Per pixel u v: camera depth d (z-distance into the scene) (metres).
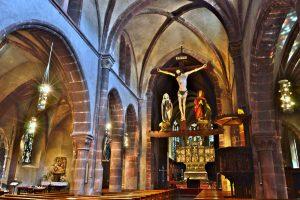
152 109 23.73
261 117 10.77
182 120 21.56
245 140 11.84
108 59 15.07
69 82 13.15
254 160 10.77
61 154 26.61
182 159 32.38
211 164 31.41
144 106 22.64
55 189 23.61
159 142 26.89
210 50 21.06
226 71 20.06
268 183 10.09
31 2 9.48
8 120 21.81
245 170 10.80
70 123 27.11
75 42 12.42
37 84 20.67
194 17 19.08
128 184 20.33
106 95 14.68
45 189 21.70
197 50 22.62
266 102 10.87
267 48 10.38
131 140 21.17
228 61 19.11
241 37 13.45
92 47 14.16
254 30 10.00
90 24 14.20
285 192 10.09
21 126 22.95
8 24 8.41
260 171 10.39
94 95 14.16
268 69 10.86
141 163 21.47
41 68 18.69
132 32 20.03
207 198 8.81
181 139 37.03
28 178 24.28
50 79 19.81
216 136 30.94
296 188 16.02
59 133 27.06
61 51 12.17
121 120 18.25
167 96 23.47
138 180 20.77
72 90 13.26
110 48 15.41
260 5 8.96
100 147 13.83
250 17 10.99
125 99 19.17
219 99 21.58
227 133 20.31
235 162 11.02
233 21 13.89
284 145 20.83
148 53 22.14
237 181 11.07
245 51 12.50
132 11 16.19
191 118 37.28
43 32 10.63
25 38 13.44
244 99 12.84
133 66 21.81
